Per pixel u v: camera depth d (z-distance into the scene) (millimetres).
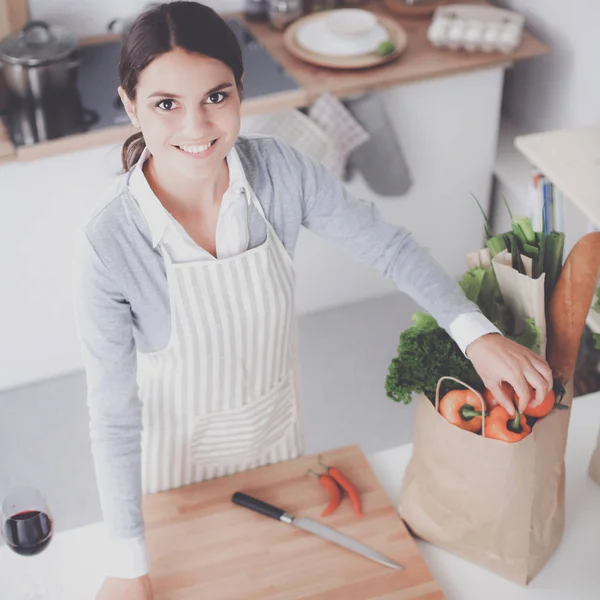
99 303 1339
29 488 1482
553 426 1324
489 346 1314
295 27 3057
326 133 2832
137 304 1384
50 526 1468
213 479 1579
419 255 1463
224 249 1412
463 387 1364
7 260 2877
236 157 1363
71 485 2771
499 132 3414
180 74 1126
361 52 2936
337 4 3262
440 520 1443
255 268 1437
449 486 1393
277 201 1426
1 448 2904
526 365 1286
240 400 1613
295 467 1600
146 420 1603
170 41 1116
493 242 1387
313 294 3359
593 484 1590
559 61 3094
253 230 1420
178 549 1462
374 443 2865
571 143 2211
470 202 3346
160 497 1547
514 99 3420
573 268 1321
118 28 3143
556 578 1435
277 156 1417
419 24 3137
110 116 2734
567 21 2992
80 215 2863
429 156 3172
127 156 1345
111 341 1355
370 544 1460
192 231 1386
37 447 2902
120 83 1204
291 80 2848
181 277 1385
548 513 1410
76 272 1333
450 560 1468
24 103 2785
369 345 3236
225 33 1155
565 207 2633
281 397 1686
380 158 3010
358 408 2994
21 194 2756
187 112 1159
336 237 1503
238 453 1689
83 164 2760
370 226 1479
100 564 1454
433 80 2986
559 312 1357
